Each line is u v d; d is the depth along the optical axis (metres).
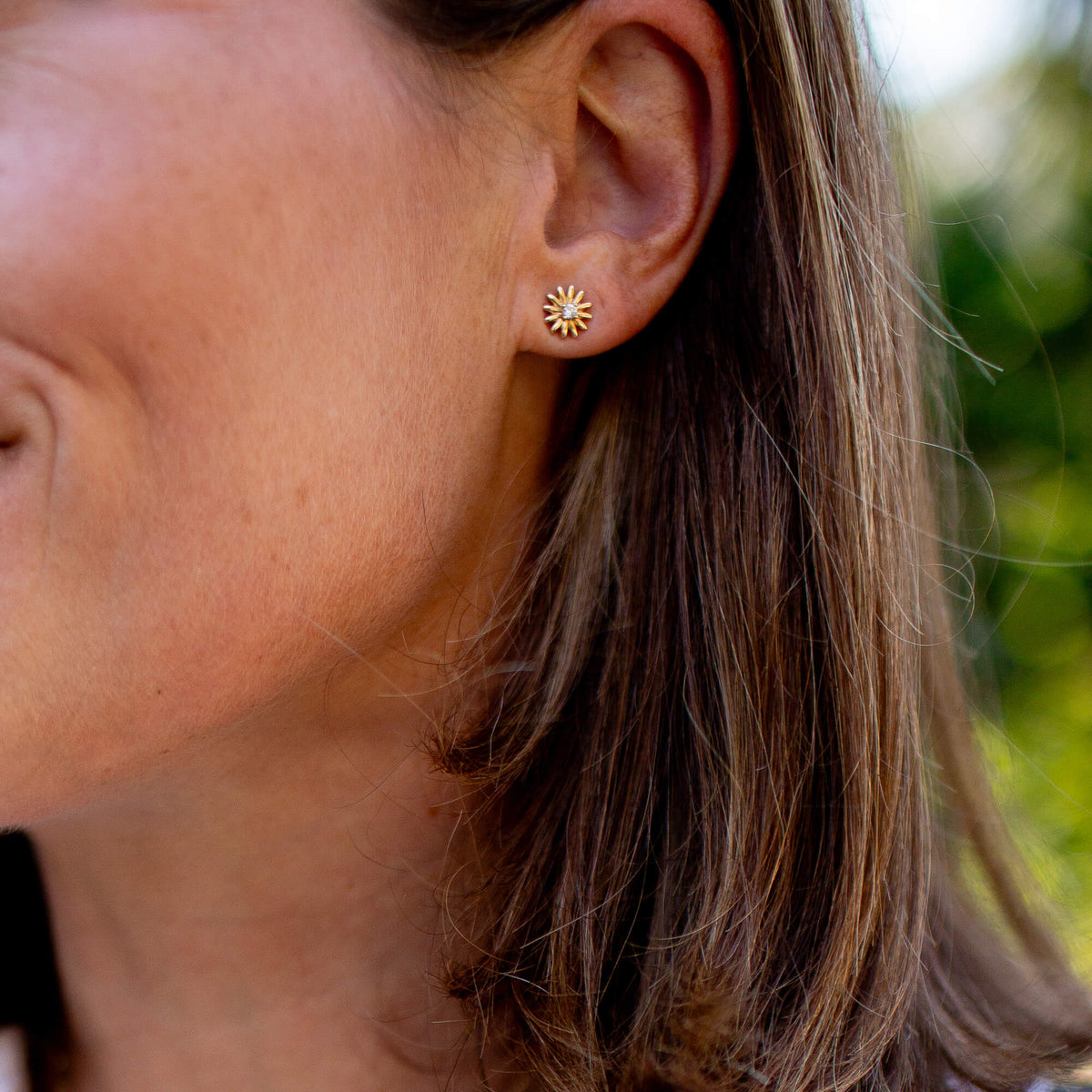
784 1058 0.53
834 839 0.54
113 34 0.48
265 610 0.49
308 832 0.54
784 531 0.54
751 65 0.52
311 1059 0.54
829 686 0.54
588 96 0.51
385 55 0.49
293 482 0.49
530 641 0.54
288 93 0.48
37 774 0.49
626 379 0.54
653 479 0.54
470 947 0.54
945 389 0.62
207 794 0.53
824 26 0.53
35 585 0.48
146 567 0.48
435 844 0.54
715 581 0.54
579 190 0.52
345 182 0.49
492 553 0.53
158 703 0.49
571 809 0.54
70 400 0.48
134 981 0.55
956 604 0.64
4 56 0.48
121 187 0.48
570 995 0.53
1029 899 0.63
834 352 0.53
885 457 0.54
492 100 0.50
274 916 0.54
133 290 0.48
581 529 0.54
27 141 0.48
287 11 0.49
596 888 0.54
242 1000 0.54
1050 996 0.62
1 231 0.47
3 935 0.55
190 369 0.48
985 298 0.98
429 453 0.50
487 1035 0.54
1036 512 1.03
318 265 0.49
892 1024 0.54
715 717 0.54
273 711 0.51
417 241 0.50
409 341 0.50
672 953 0.54
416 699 0.53
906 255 0.58
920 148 0.63
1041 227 0.98
